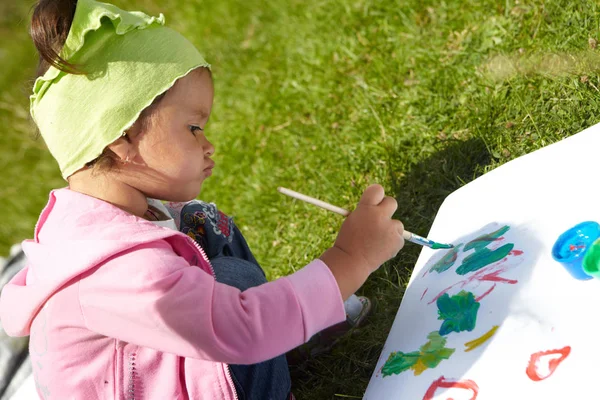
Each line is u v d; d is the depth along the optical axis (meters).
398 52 2.43
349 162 2.22
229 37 3.10
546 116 1.88
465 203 1.64
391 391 1.33
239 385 1.36
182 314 1.21
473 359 1.25
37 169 3.15
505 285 1.33
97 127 1.30
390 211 1.38
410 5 2.55
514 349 1.21
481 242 1.49
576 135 1.54
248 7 3.20
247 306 1.25
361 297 1.81
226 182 2.48
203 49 3.10
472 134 1.99
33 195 3.02
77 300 1.25
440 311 1.40
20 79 3.63
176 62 1.32
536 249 1.36
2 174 3.17
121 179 1.36
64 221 1.32
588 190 1.39
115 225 1.29
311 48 2.74
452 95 2.15
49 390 1.31
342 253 1.34
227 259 1.55
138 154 1.34
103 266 1.24
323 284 1.29
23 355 2.02
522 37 2.13
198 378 1.30
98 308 1.24
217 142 2.65
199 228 1.65
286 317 1.26
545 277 1.28
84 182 1.38
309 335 1.28
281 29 2.96
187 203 1.69
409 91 2.28
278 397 1.44
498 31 2.20
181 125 1.35
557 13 2.09
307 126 2.46
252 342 1.23
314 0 2.95
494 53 2.16
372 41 2.58
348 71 2.54
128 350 1.30
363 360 1.69
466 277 1.43
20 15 4.05
